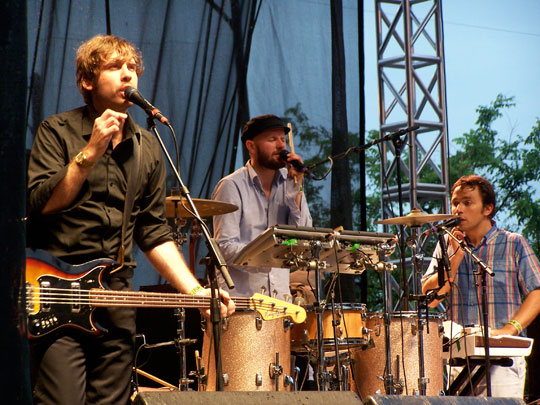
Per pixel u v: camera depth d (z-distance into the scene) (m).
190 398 2.76
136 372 6.54
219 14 8.15
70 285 3.92
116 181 4.20
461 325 7.56
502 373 7.30
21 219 2.53
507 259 7.74
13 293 2.49
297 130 8.41
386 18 12.55
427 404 3.15
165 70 7.86
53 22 7.29
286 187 6.80
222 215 6.66
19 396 2.46
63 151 4.19
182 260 4.55
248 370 5.36
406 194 11.66
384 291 6.52
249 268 6.57
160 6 7.87
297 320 5.61
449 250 7.96
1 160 2.49
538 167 20.06
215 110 8.03
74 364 3.90
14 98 2.52
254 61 8.35
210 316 4.26
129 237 4.25
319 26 8.67
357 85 8.72
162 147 4.34
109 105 4.33
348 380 7.02
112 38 4.43
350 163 8.52
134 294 4.12
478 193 7.87
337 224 8.34
